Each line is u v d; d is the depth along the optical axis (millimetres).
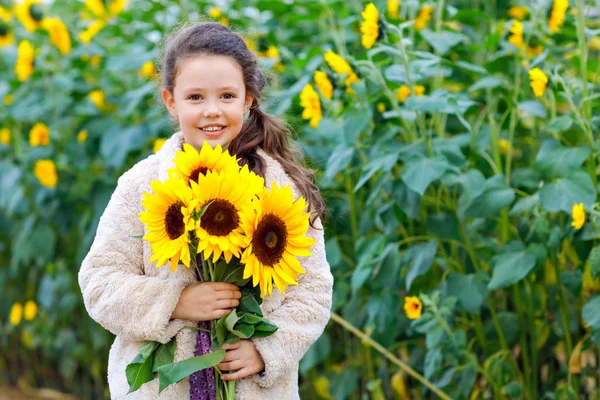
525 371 3025
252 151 2164
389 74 2879
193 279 2006
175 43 2037
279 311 2025
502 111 3473
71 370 4434
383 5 3514
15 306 4504
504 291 3186
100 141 4008
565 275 2789
